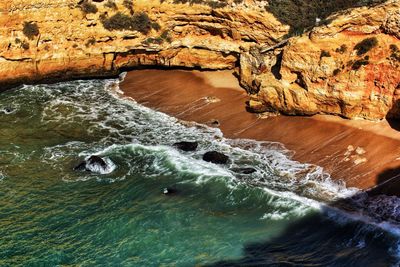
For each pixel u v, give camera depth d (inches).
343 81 1428.4
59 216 1156.5
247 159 1370.6
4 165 1348.4
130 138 1496.1
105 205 1194.0
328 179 1259.2
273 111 1558.8
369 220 1109.7
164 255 1042.1
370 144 1346.0
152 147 1435.8
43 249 1055.6
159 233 1102.4
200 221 1138.7
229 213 1163.9
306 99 1491.1
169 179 1289.4
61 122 1588.3
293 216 1142.3
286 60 1520.7
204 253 1046.4
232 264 1015.0
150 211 1171.9
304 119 1510.8
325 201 1182.9
